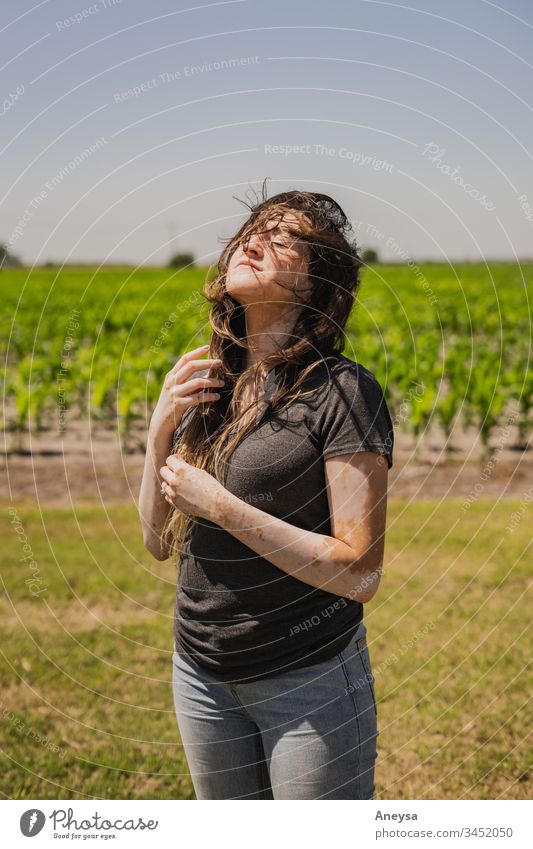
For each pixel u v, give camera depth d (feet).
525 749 10.27
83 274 133.59
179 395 5.26
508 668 12.35
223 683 5.23
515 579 15.98
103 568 16.52
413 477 23.70
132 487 22.75
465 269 132.36
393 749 10.32
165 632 13.78
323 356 4.99
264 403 4.99
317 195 5.17
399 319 44.52
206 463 5.17
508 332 45.93
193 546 5.20
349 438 4.67
